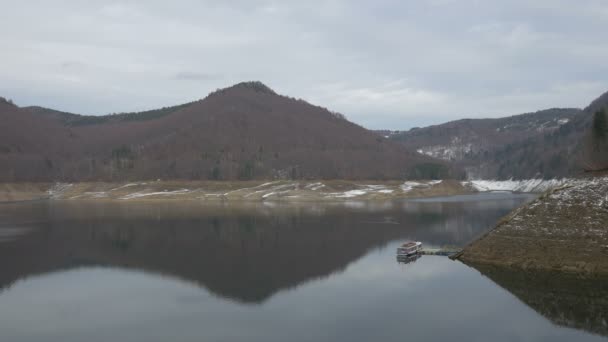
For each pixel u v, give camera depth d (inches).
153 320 1902.1
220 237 3806.6
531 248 2561.5
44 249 3380.9
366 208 6028.5
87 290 2342.5
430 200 7327.8
